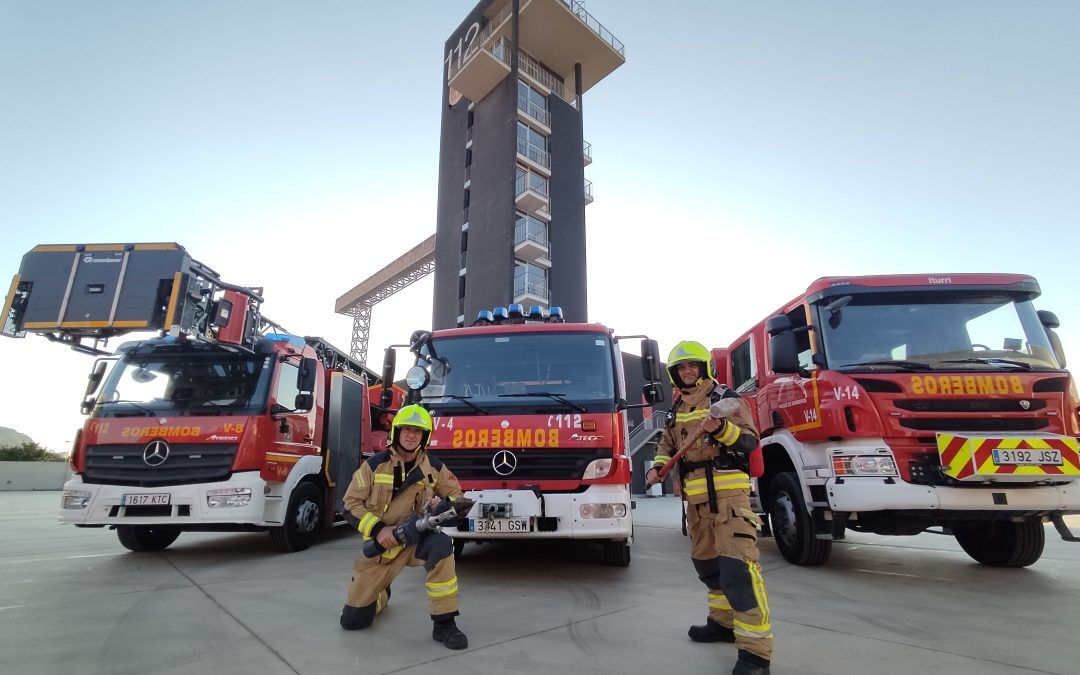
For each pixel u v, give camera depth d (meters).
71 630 3.66
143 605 4.30
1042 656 3.17
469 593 4.75
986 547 6.00
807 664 3.04
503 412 5.51
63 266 6.16
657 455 3.51
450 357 6.17
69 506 5.99
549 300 29.88
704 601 4.46
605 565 6.09
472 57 30.70
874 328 5.66
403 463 3.82
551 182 31.86
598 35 33.44
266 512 6.40
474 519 5.07
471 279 30.14
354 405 8.98
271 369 6.76
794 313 6.36
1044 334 5.53
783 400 6.23
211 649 3.28
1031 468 4.65
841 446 5.26
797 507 5.96
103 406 6.42
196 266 6.36
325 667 3.00
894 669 2.97
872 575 5.49
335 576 5.43
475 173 31.84
